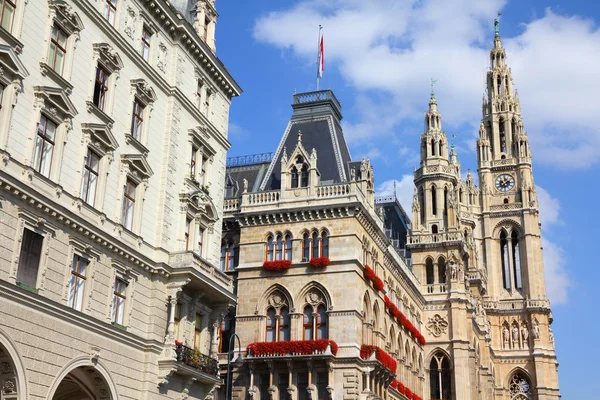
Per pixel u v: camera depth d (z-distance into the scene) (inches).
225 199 2748.5
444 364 3462.1
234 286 2623.0
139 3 1738.4
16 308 1239.5
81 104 1493.6
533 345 4685.0
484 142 5236.2
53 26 1430.9
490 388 4195.4
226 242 2709.2
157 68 1813.5
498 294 4889.3
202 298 1905.8
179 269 1726.1
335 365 2351.1
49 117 1390.3
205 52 2001.7
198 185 1934.1
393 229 3843.5
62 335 1354.6
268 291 2529.5
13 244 1258.6
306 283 2487.7
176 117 1865.2
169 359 1644.9
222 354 2508.6
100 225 1520.7
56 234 1375.5
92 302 1469.0
